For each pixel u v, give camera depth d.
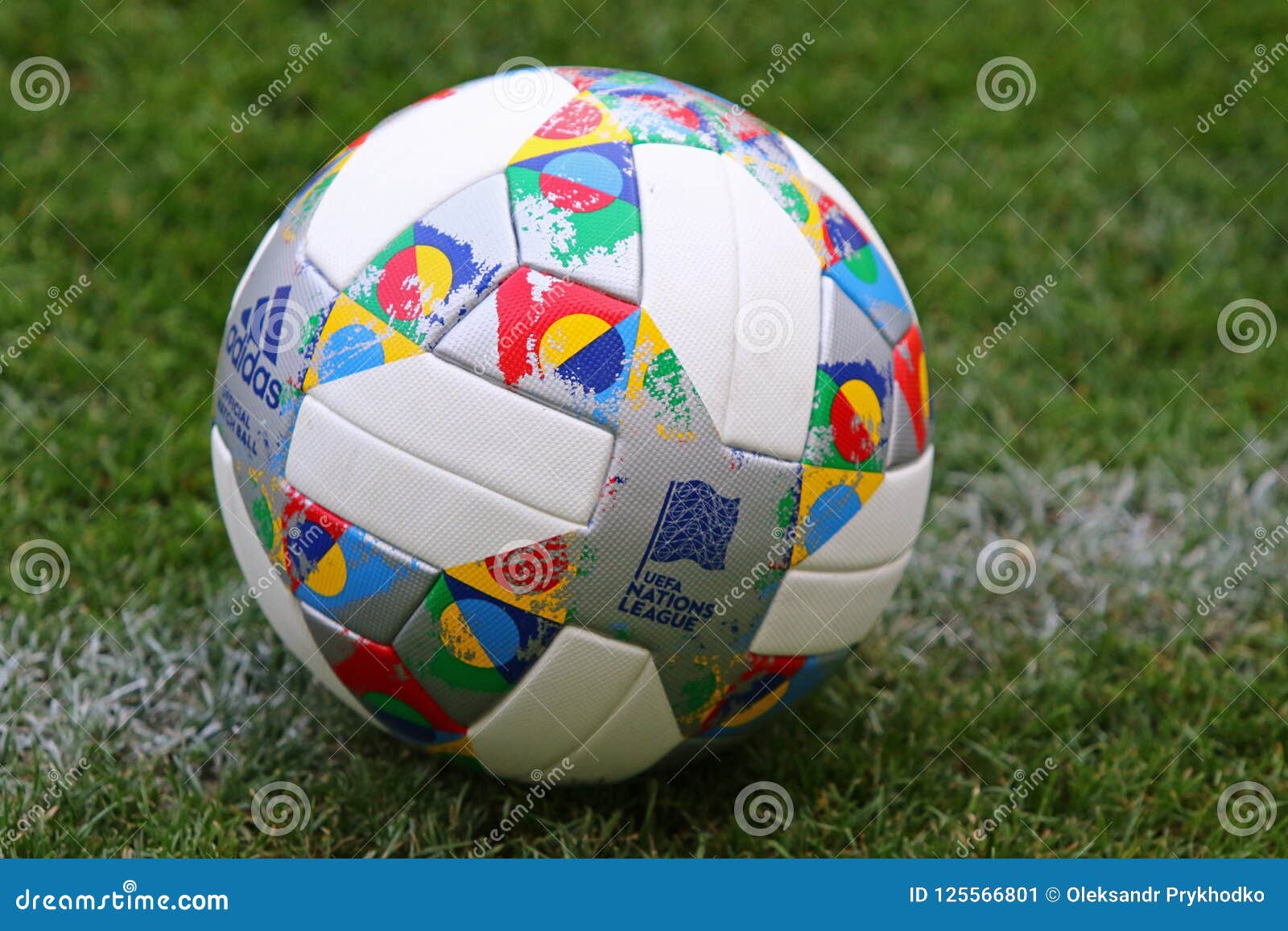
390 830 2.73
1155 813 2.95
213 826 2.66
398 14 5.87
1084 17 6.36
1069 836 2.89
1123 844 2.85
